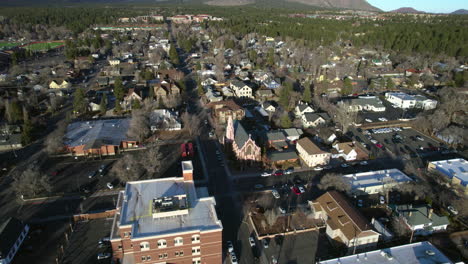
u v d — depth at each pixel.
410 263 57.44
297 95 152.38
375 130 124.50
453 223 73.88
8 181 88.31
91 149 102.00
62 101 150.38
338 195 76.50
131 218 59.44
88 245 65.88
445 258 58.50
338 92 168.00
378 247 66.25
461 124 129.50
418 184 83.38
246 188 86.69
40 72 198.50
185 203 62.12
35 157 101.31
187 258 59.28
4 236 61.62
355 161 101.56
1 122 126.50
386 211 77.75
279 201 81.31
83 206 77.94
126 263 58.47
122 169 89.44
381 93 171.12
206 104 151.62
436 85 184.62
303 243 67.56
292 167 97.56
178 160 100.62
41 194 82.31
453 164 94.94
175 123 121.69
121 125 119.31
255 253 64.56
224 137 108.00
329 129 118.12
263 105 142.88
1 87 164.88
